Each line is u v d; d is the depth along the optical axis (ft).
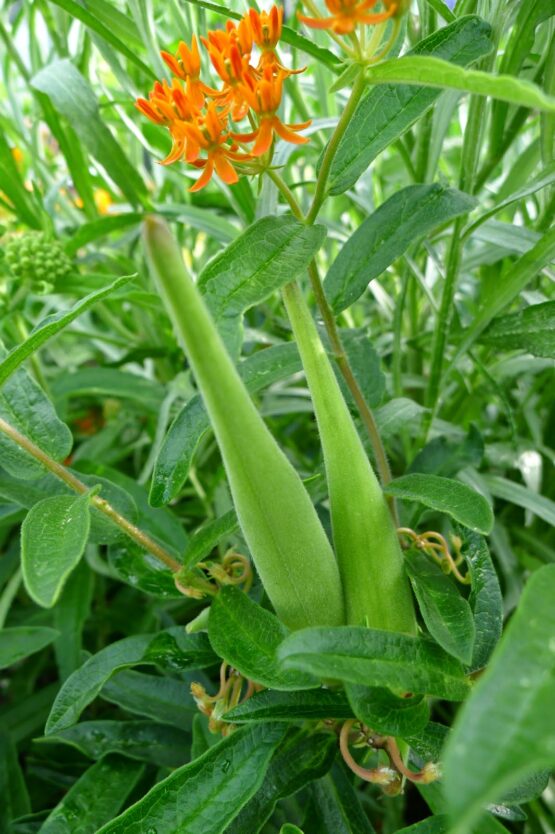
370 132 0.55
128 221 0.97
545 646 0.33
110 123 1.15
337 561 0.51
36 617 1.00
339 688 0.52
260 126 0.49
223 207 1.18
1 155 0.99
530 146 0.77
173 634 0.61
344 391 0.69
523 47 0.68
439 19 0.76
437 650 0.47
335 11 0.42
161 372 1.18
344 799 0.60
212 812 0.49
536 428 0.91
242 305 0.48
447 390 0.99
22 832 0.70
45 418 0.60
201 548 0.54
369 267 0.58
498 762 0.26
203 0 0.64
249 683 0.57
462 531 0.56
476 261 0.87
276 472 0.45
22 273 0.95
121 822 0.49
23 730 0.89
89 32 0.85
